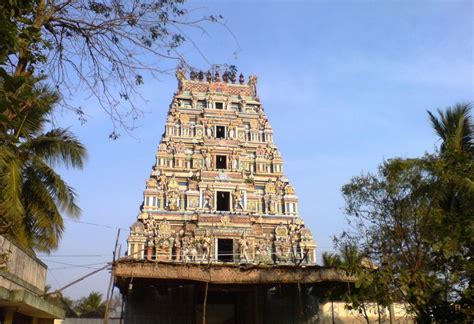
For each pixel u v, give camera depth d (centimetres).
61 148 2312
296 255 3616
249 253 3525
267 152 4147
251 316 2889
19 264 1636
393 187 1709
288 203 3859
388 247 1759
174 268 2353
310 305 2948
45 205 2198
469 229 1223
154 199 3669
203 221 3572
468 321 1098
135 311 2884
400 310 2530
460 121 2216
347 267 1398
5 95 579
